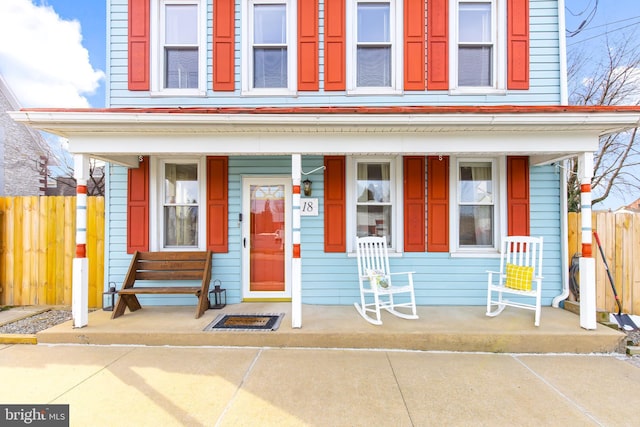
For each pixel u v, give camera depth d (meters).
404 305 4.65
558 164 5.30
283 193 5.55
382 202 5.50
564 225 5.25
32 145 11.41
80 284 4.30
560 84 5.33
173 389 3.07
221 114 3.94
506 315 4.75
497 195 5.43
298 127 4.11
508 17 5.38
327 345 4.05
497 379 3.29
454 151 4.29
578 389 3.11
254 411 2.73
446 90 5.41
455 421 2.62
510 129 4.15
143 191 5.40
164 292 4.68
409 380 3.25
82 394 2.98
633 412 2.74
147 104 5.47
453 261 5.35
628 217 5.10
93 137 4.25
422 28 5.41
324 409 2.77
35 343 4.13
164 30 5.55
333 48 5.44
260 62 5.61
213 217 5.45
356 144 4.30
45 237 5.61
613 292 4.88
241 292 5.47
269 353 3.88
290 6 5.50
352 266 5.40
